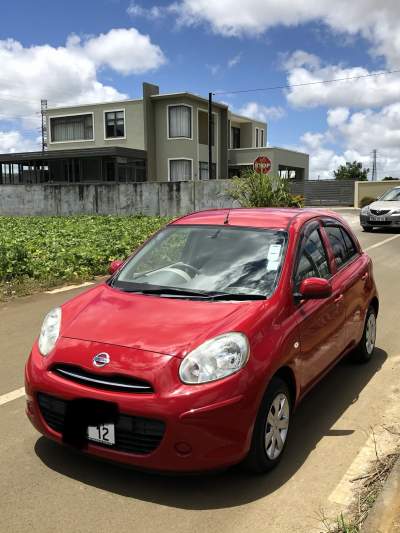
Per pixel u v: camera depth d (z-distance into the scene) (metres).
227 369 3.14
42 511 3.08
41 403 3.44
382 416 4.37
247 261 4.17
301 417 4.37
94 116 41.28
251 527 2.95
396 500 2.98
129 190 23.22
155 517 3.03
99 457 3.23
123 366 3.16
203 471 3.09
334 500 3.19
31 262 10.41
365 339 5.53
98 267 10.88
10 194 26.83
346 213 28.94
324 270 4.63
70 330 3.55
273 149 44.94
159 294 4.02
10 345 6.19
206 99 41.06
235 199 19.44
